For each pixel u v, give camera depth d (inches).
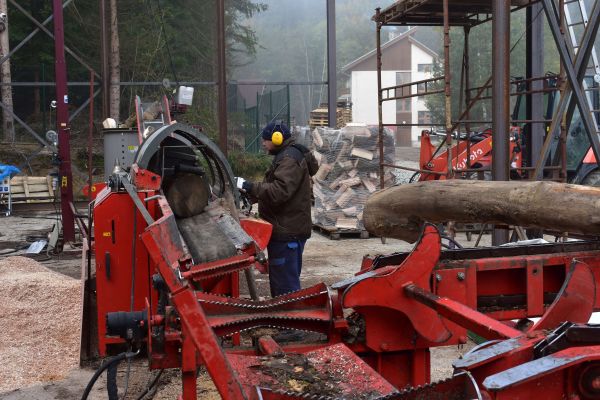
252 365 111.5
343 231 442.0
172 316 116.8
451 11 378.9
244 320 124.2
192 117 995.3
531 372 72.7
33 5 1041.5
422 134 472.7
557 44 295.6
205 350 92.1
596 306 138.6
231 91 1074.1
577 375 74.5
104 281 196.4
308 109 2576.3
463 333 130.1
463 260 136.8
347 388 102.8
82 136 950.4
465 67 409.4
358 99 2233.0
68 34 1047.6
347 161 444.5
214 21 1208.2
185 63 1140.5
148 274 196.9
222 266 158.7
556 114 309.7
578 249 147.1
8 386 182.4
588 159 504.1
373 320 126.3
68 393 178.7
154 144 197.2
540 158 315.0
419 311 123.3
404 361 130.7
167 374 190.1
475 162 461.4
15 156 847.7
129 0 1101.7
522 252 145.0
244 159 904.9
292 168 206.4
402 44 2218.3
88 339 212.2
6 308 251.3
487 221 158.1
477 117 1701.5
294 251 212.4
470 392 77.4
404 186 181.5
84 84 661.3
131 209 195.0
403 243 430.0
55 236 415.8
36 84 689.0
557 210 135.7
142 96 1061.1
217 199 216.7
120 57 1062.4
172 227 116.0
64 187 442.0
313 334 134.0
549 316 102.8
